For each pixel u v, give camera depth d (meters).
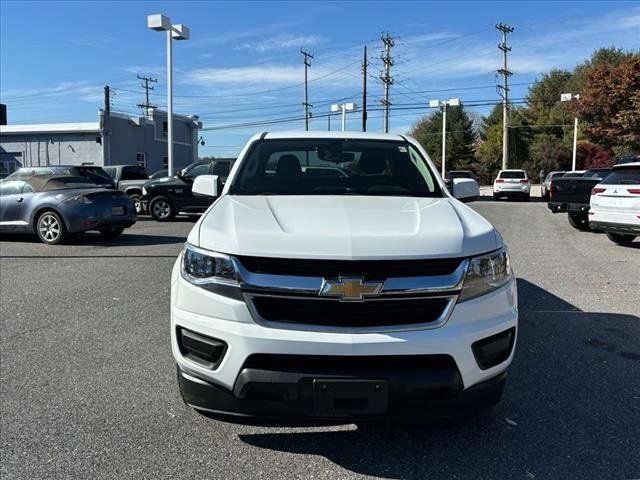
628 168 11.08
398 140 4.83
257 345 2.79
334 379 2.76
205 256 3.02
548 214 20.02
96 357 4.73
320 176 4.34
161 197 16.70
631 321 5.86
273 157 4.48
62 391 4.04
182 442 3.33
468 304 2.92
